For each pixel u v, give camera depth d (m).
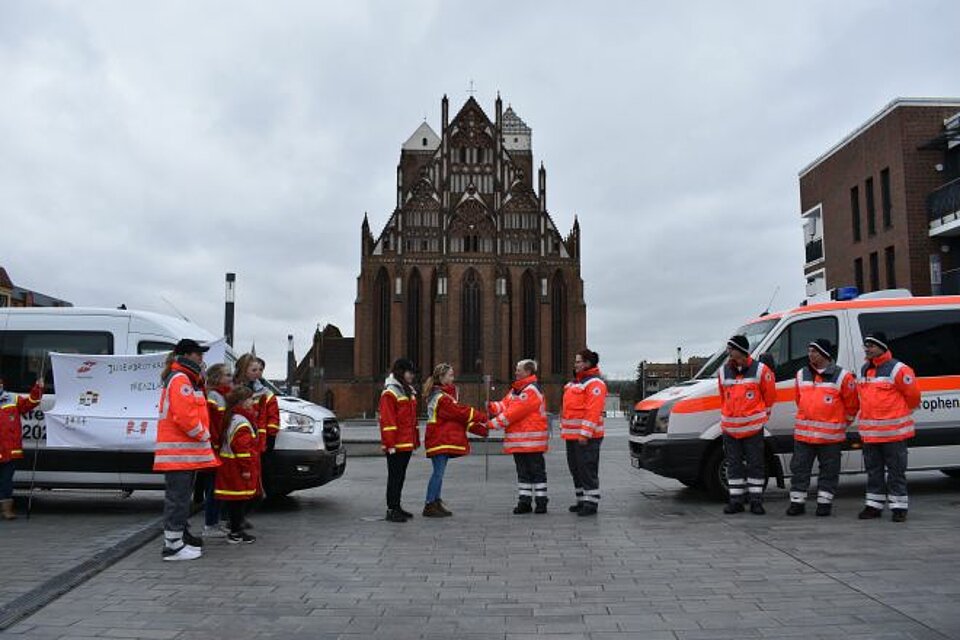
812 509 10.54
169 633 5.23
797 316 11.90
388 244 79.75
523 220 81.25
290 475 11.20
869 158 29.73
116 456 11.17
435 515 10.56
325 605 5.94
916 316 11.87
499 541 8.59
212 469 9.10
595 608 5.77
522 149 90.00
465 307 79.62
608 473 16.89
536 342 79.88
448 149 81.38
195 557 7.74
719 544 8.15
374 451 24.70
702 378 12.38
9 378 11.83
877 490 9.52
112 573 7.11
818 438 9.80
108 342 11.91
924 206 27.20
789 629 5.13
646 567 7.13
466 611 5.74
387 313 79.25
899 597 5.85
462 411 10.65
